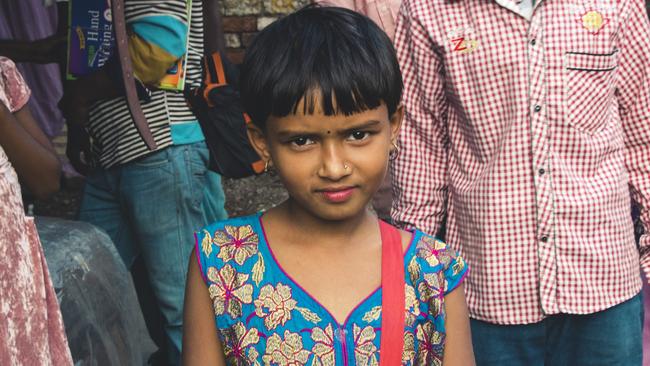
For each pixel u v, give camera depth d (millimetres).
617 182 2270
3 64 1975
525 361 2344
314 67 1364
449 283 1552
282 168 1424
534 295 2277
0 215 1619
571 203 2215
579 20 2189
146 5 2992
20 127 1944
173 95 3168
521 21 2195
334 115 1364
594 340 2297
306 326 1465
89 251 2578
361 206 1426
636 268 2336
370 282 1489
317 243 1488
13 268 1646
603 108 2232
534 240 2252
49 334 1843
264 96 1395
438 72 2340
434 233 2436
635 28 2254
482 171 2293
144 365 3732
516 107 2211
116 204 3277
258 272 1502
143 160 3133
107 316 2574
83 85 3018
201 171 3271
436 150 2414
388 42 1461
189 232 3258
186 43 3117
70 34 3088
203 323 1545
